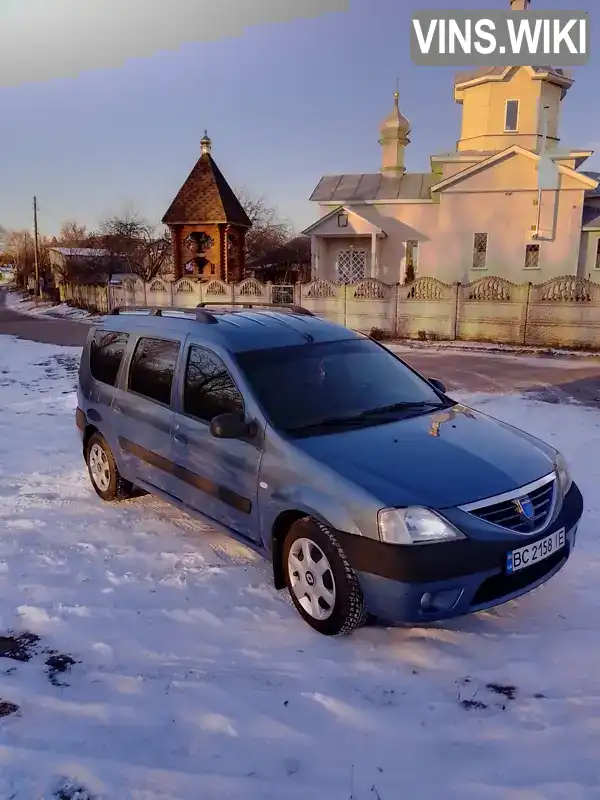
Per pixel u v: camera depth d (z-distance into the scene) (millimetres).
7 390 11500
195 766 2488
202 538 4719
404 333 19844
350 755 2539
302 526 3414
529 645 3277
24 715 2789
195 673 3086
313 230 27422
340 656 3209
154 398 4746
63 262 54000
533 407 9477
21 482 6156
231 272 30281
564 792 2340
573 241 25031
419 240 27906
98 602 3783
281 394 3936
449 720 2732
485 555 3027
